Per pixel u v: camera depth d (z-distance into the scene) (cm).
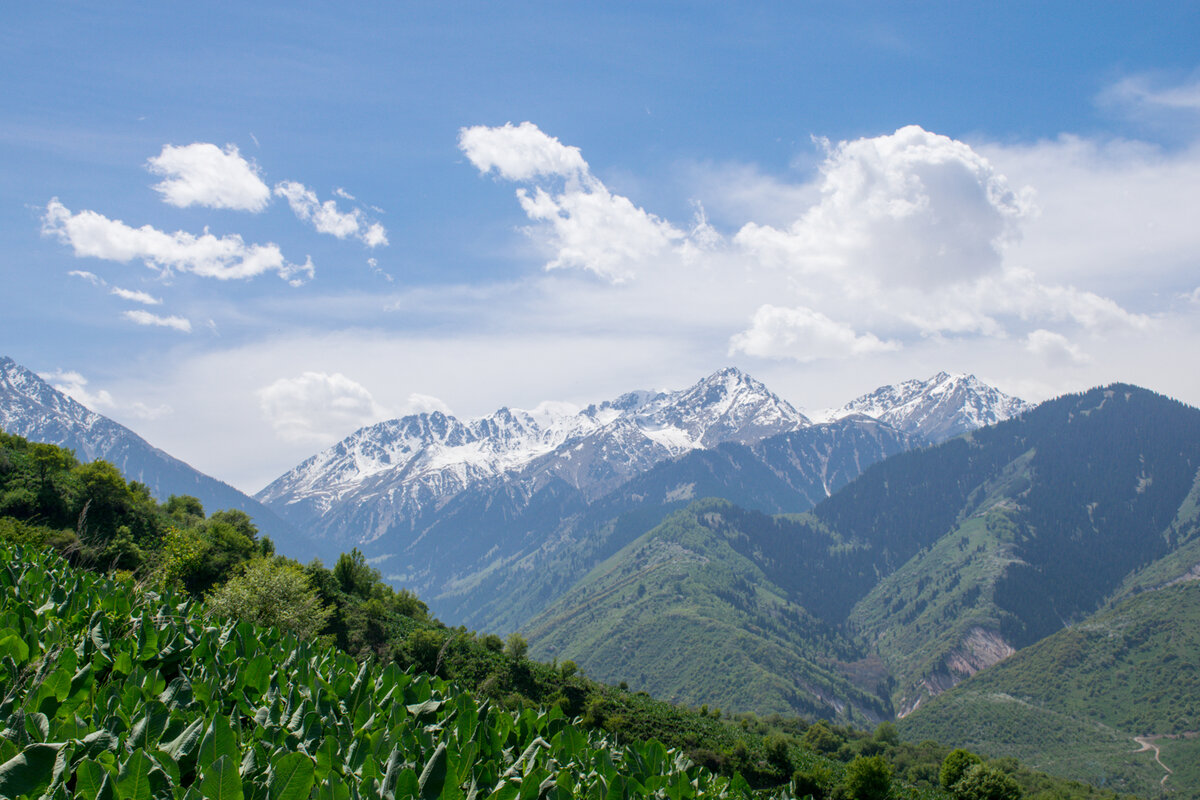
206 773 812
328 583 8194
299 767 871
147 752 905
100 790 799
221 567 6525
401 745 1066
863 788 6725
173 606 2042
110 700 1099
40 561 2541
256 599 4712
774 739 7775
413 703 1429
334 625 7212
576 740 1305
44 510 6366
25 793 805
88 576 2322
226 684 1354
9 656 1223
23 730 941
